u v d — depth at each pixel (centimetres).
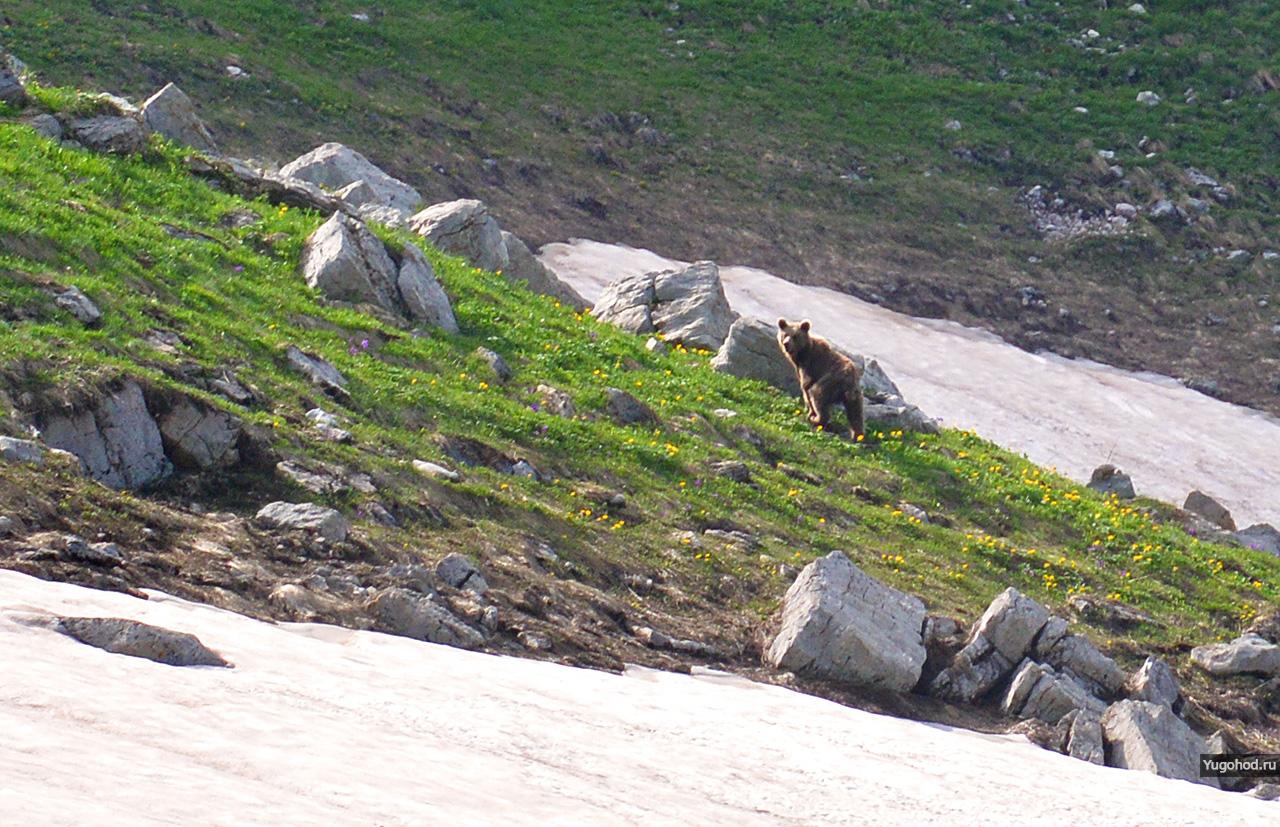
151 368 5138
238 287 6569
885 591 5344
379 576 4231
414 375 6462
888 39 19675
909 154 17562
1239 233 17325
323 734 2434
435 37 17050
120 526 3884
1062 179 17688
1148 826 3322
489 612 4222
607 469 6391
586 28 18412
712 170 16350
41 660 2394
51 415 4388
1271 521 11912
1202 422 13562
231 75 14562
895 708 4838
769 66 18625
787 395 8588
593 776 2702
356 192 9519
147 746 2072
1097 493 8806
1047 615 5369
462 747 2658
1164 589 7375
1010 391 13400
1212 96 19625
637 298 9450
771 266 14950
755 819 2689
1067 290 15812
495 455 5988
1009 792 3431
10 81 7656
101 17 14762
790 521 6650
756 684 4541
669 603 5256
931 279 15388
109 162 7500
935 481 7888
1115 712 4906
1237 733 5512
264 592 3834
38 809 1603
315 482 4838
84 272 5822
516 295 8525
